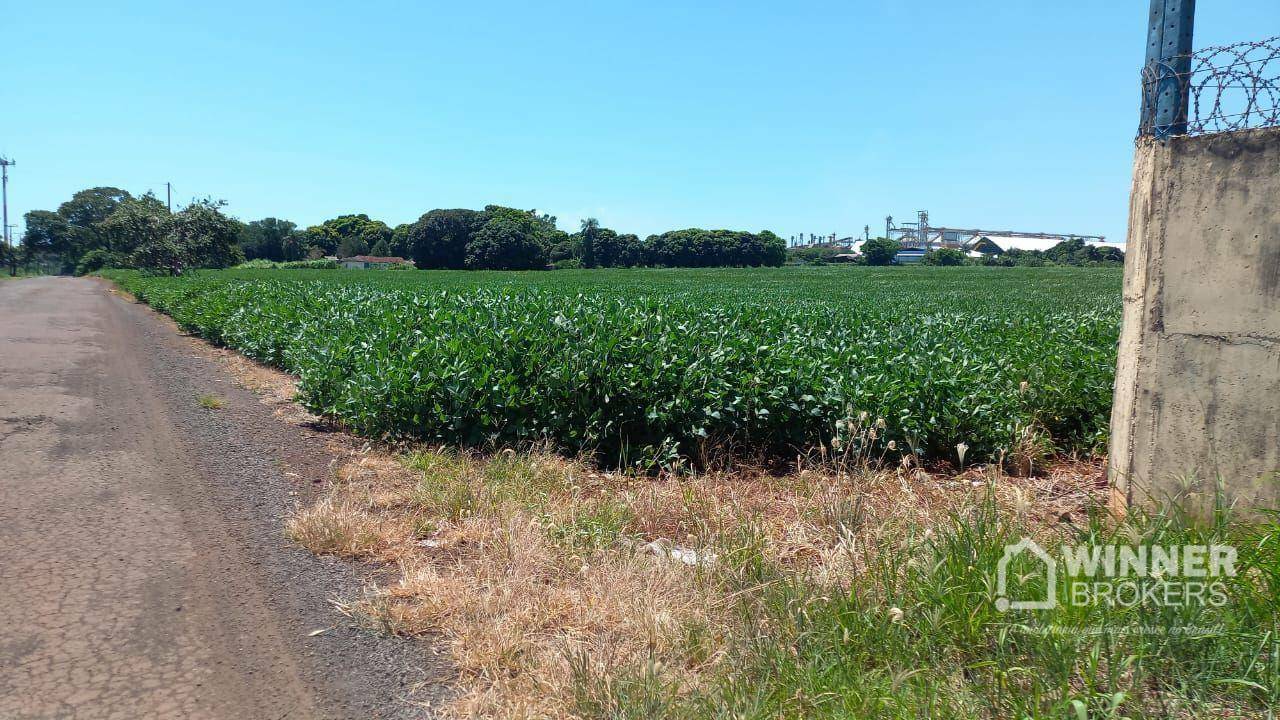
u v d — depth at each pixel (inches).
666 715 102.7
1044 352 322.7
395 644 128.0
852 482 215.9
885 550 152.4
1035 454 253.6
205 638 127.2
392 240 4763.8
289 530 176.6
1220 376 156.6
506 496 202.7
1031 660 112.2
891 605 123.9
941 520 167.3
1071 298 1135.0
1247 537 141.3
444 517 188.7
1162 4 163.5
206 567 155.6
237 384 404.5
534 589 145.3
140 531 173.2
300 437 279.3
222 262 1971.0
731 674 113.7
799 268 3602.4
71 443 248.5
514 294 549.6
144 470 222.2
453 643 126.3
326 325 410.9
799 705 103.7
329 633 131.1
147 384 381.7
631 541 169.9
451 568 157.2
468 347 286.7
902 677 102.1
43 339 555.5
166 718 104.7
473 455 251.6
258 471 228.7
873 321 484.4
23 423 271.9
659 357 267.6
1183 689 106.0
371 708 110.0
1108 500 185.2
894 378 275.7
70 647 121.3
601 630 131.7
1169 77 162.4
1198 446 160.2
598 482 230.8
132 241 1824.6
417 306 447.8
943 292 1395.2
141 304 1127.6
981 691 106.3
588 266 4124.0
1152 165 163.8
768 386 264.2
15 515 178.1
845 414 250.1
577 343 288.7
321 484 219.1
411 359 273.7
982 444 254.5
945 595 125.3
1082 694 102.6
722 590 143.9
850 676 109.1
